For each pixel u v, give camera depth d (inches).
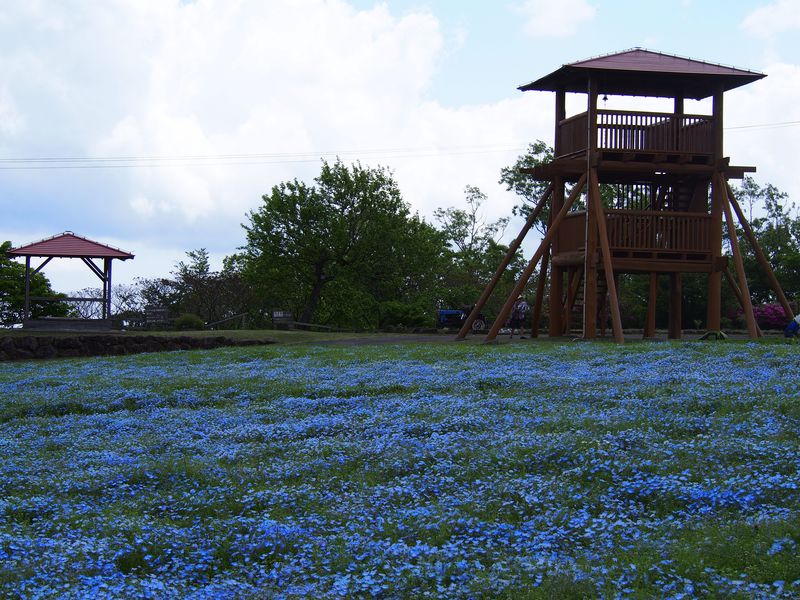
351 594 255.0
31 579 270.4
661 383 693.3
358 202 2118.6
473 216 3154.5
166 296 2171.5
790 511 320.2
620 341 1087.0
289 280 2193.7
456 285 2546.8
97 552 310.7
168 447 549.0
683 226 1185.4
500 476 414.6
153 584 264.4
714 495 346.0
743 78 1171.9
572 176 1264.8
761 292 2119.8
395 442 506.9
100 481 448.1
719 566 268.5
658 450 441.4
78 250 1521.9
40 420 707.4
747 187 2559.1
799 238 2453.2
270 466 470.3
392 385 776.9
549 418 560.4
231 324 2100.1
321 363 1026.7
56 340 1354.6
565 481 395.9
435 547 296.7
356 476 439.8
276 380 869.8
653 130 1178.6
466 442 496.1
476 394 703.7
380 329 2036.2
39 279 2058.3
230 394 800.3
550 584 251.1
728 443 442.3
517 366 876.6
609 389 671.8
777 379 681.0
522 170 1259.2
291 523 347.6
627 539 302.8
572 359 911.7
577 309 1438.2
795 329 1151.0
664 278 1915.6
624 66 1162.0
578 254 1198.3
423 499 387.2
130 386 881.5
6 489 448.1
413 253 2210.9
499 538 312.5
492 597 249.1
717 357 858.1
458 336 1325.0
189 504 395.9
